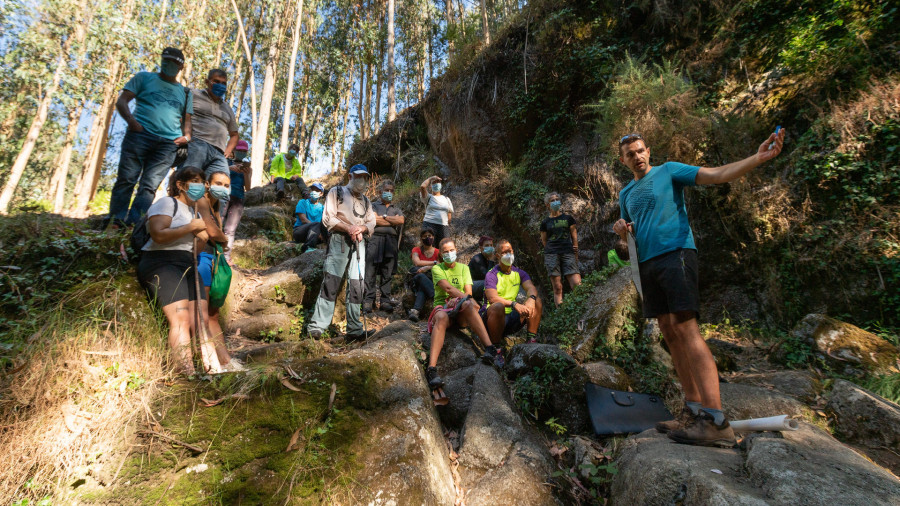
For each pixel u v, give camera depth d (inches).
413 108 480.4
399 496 94.7
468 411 129.3
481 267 255.6
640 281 112.2
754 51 249.9
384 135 491.5
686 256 101.7
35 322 100.6
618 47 305.9
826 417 124.0
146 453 89.2
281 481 91.0
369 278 231.0
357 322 165.2
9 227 124.0
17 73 483.5
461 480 113.4
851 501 69.0
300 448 95.7
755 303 207.3
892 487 74.0
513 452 118.0
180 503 85.0
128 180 161.5
